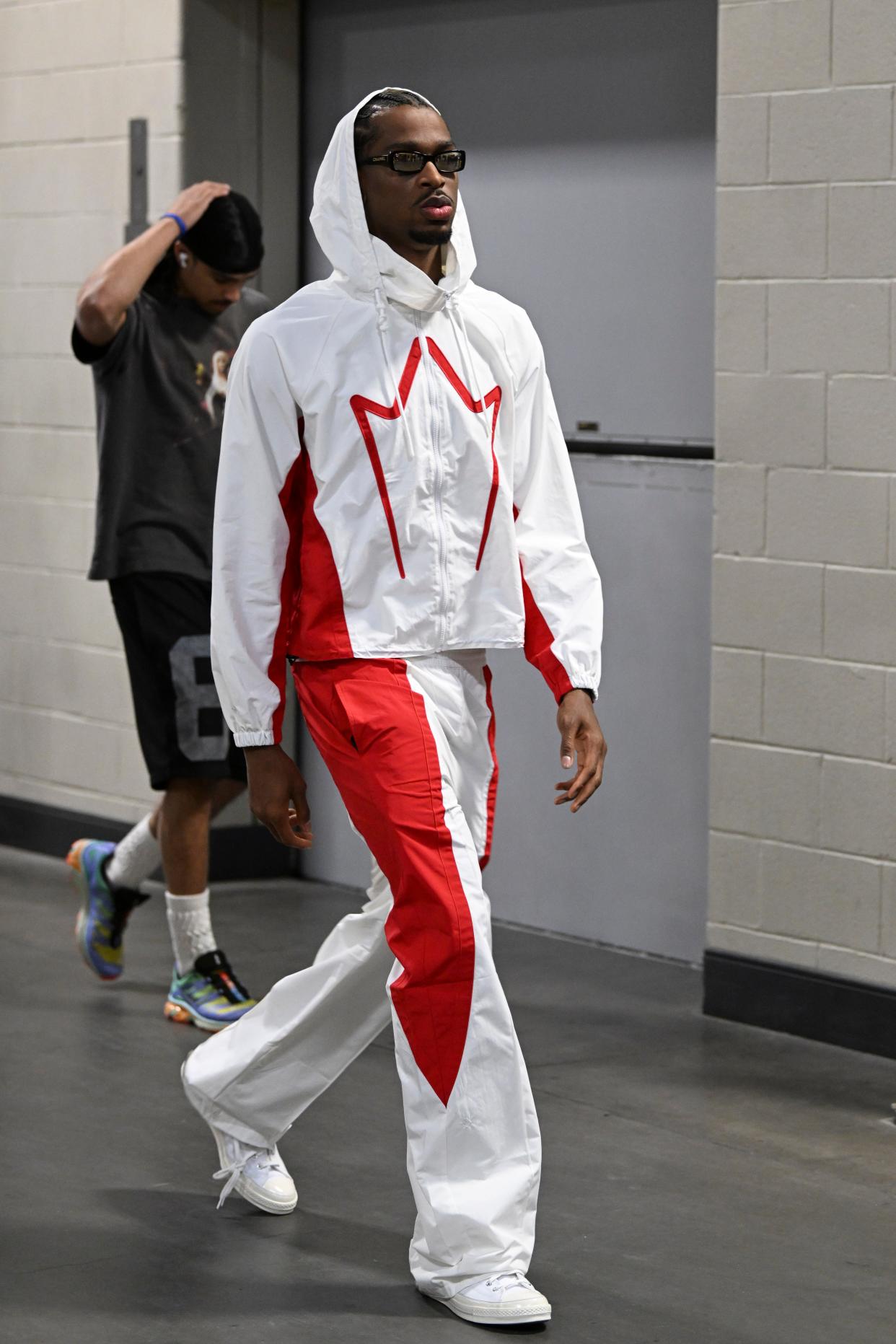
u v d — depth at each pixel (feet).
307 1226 10.64
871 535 13.92
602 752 9.74
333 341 9.52
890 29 13.52
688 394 16.24
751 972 14.78
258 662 9.70
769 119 14.25
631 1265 10.12
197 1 18.84
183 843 14.49
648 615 16.58
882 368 13.76
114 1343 9.11
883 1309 9.60
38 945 16.96
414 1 18.24
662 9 16.19
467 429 9.60
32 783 21.17
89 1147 11.85
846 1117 12.67
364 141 9.59
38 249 20.53
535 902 17.70
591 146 16.83
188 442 14.84
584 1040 14.37
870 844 14.06
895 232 13.62
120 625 14.79
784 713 14.51
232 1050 10.58
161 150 19.10
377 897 10.15
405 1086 9.43
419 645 9.59
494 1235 9.28
